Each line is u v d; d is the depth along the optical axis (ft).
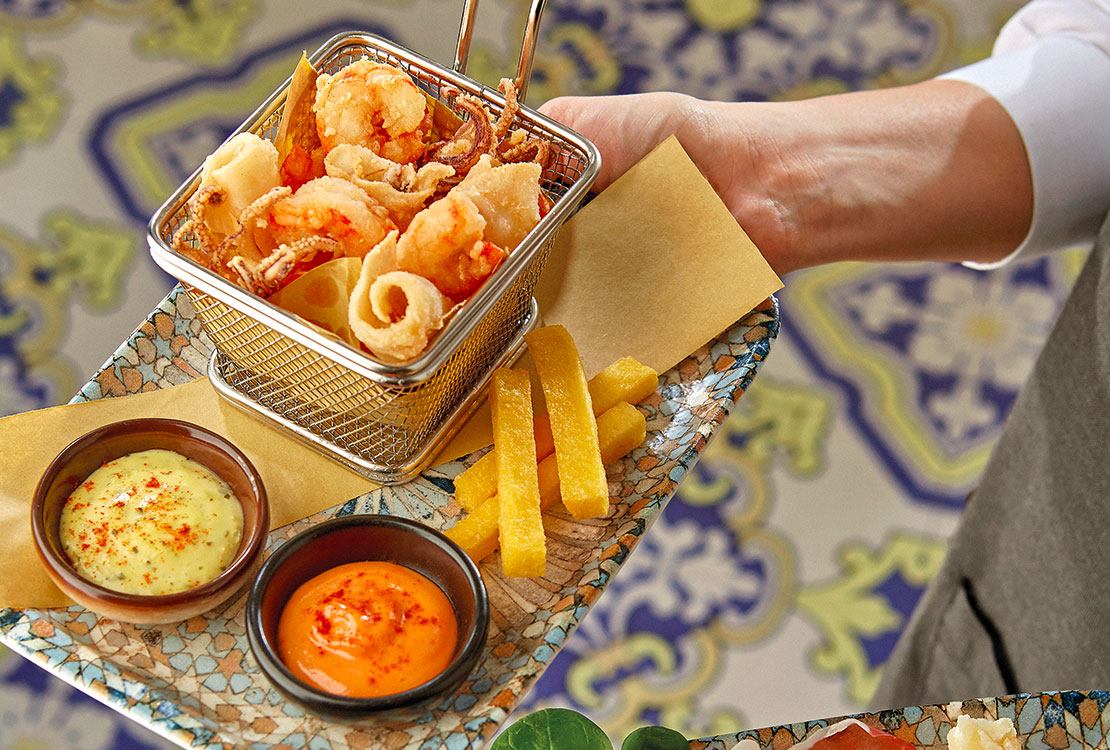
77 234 4.58
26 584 2.53
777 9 5.31
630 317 2.84
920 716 2.40
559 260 2.89
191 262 2.57
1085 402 2.80
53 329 4.38
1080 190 3.08
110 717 3.73
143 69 4.96
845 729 2.37
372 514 2.62
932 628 3.21
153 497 2.54
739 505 4.24
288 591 2.52
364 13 5.16
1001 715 2.39
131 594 2.47
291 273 2.63
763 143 3.09
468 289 2.62
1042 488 2.90
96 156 4.74
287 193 2.62
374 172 2.69
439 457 2.73
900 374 4.55
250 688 2.51
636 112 3.06
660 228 2.86
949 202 3.10
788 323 4.64
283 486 2.68
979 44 5.24
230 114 4.86
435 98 2.86
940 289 4.75
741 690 3.87
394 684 2.46
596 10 5.25
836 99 3.17
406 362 2.53
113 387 2.72
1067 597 2.83
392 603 2.50
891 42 5.24
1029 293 4.75
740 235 2.83
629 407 2.70
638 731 2.38
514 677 2.49
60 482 2.54
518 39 5.15
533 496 2.59
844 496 4.27
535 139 2.78
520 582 2.60
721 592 4.06
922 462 4.36
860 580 4.09
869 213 3.10
